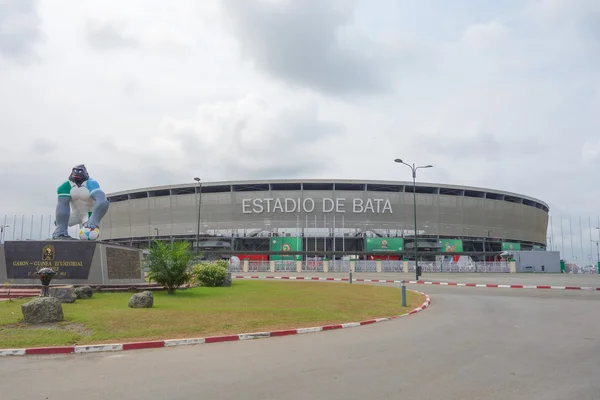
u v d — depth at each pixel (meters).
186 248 22.16
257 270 63.75
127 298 18.42
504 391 6.67
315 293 23.48
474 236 93.38
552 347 10.14
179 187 92.88
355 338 11.59
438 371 7.88
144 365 8.53
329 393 6.56
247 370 8.03
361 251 86.00
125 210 97.75
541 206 114.06
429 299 22.06
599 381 7.23
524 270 74.56
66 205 24.30
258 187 90.81
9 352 9.57
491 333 12.21
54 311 12.43
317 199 88.19
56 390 6.79
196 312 14.66
